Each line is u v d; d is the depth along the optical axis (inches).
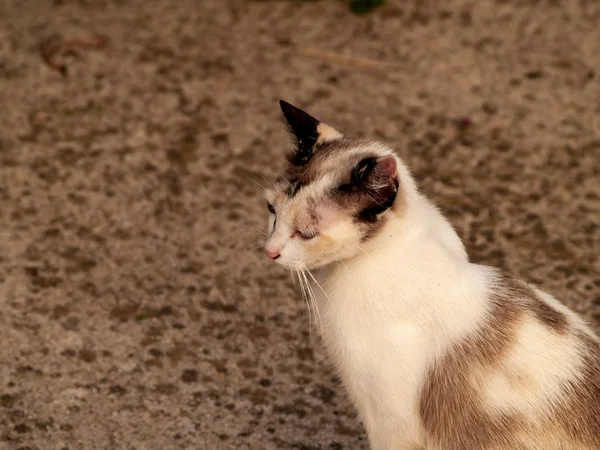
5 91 297.9
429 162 275.0
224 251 242.1
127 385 199.5
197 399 197.2
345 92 303.6
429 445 157.6
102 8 342.0
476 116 294.7
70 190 260.5
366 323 154.6
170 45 323.3
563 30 334.3
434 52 323.0
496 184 267.3
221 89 304.0
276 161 275.3
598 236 248.1
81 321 216.4
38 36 323.9
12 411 190.2
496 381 149.2
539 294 161.5
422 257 154.1
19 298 221.8
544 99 302.2
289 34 331.0
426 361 151.5
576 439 148.7
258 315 222.2
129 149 277.1
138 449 183.3
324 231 153.6
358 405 162.7
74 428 187.5
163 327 216.7
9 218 248.7
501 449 150.8
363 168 149.3
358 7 340.5
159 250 241.4
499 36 331.0
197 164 272.8
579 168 273.6
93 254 238.7
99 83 303.7
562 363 149.7
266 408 196.1
